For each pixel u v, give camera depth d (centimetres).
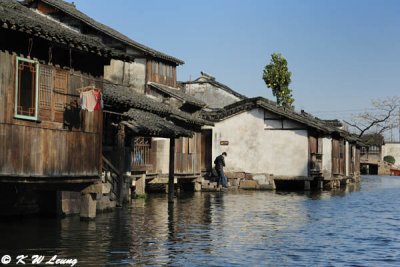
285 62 6034
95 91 1842
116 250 1509
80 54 1872
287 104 6009
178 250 1564
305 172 4366
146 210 2520
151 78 4159
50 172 1714
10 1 2002
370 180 6919
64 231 1753
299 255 1548
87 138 1892
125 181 2686
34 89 1659
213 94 6397
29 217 2033
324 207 2911
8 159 1559
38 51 1683
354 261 1482
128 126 2539
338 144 5244
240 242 1731
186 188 4103
